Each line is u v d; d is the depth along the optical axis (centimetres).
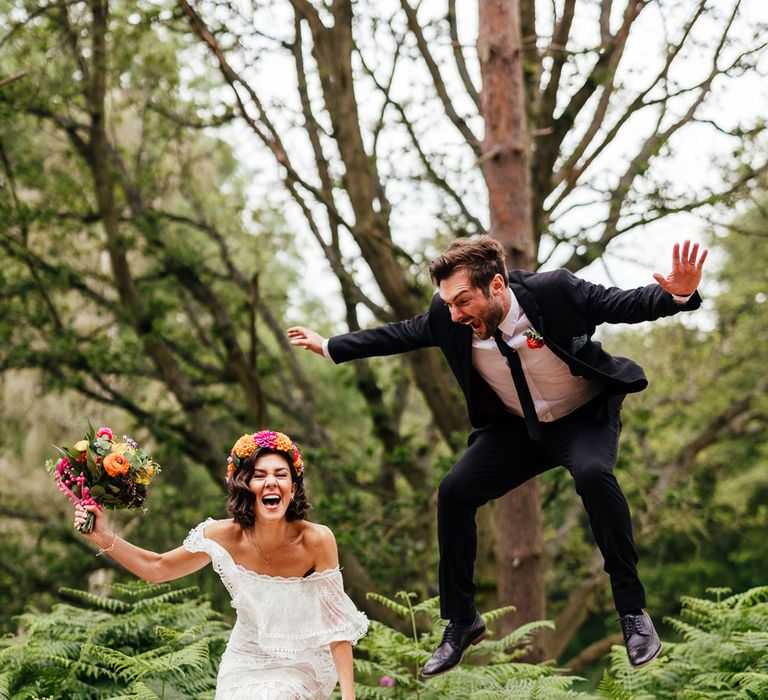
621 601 415
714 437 1505
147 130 1458
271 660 432
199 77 1419
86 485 423
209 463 1382
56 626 627
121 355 1440
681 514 1360
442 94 1182
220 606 1566
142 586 668
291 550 436
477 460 443
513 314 405
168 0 1180
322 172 1268
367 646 634
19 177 1336
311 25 1167
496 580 1134
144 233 1397
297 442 1524
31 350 1380
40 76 1255
